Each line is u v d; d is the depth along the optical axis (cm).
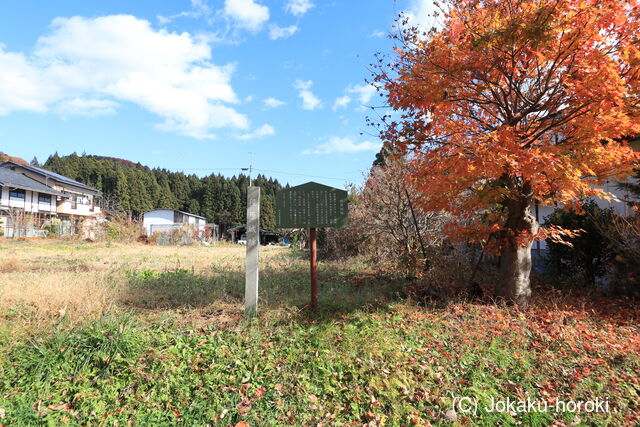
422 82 529
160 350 415
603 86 407
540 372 393
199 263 1233
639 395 352
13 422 300
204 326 496
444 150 545
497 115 632
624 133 443
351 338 462
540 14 432
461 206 588
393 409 338
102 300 566
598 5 439
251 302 537
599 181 521
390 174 881
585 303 604
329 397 358
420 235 876
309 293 682
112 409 328
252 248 545
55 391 345
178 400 343
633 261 604
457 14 533
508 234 594
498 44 477
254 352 429
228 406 337
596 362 404
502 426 319
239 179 7656
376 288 733
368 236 1134
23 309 511
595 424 315
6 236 2292
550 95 520
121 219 2623
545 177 457
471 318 544
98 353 380
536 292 676
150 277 807
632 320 530
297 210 572
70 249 1720
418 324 522
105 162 6181
